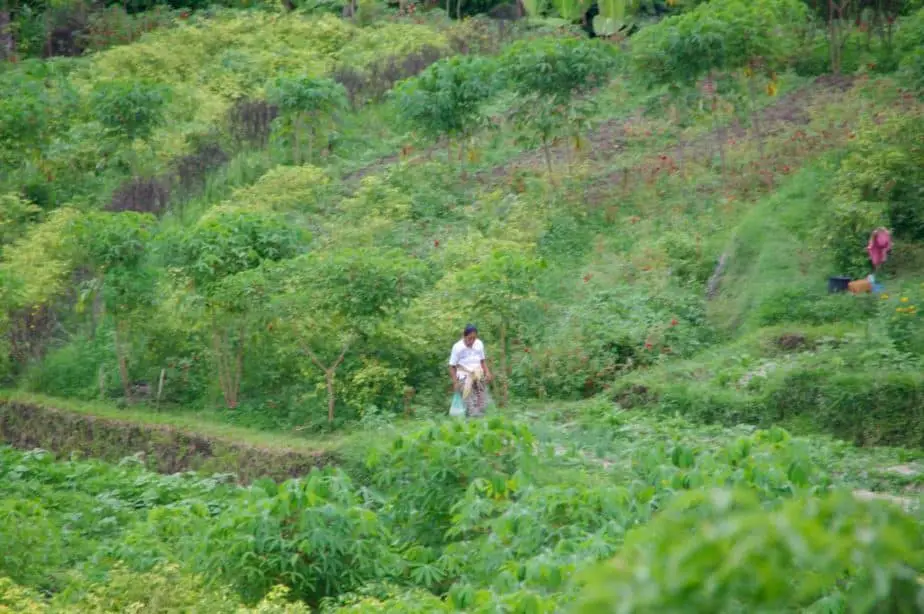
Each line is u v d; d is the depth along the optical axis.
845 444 24.69
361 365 30.84
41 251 37.34
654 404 28.48
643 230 38.00
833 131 40.47
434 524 18.47
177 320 33.34
